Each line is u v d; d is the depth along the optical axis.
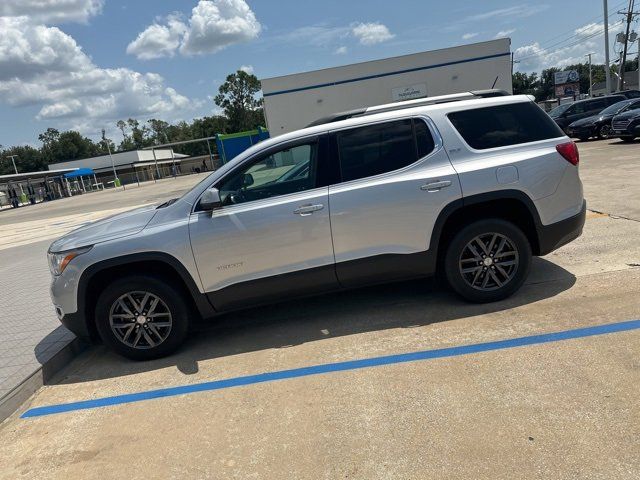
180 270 4.27
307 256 4.32
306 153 4.44
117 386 4.09
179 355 4.52
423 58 26.92
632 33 42.47
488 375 3.39
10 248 13.58
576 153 4.55
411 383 3.43
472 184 4.30
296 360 4.05
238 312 5.38
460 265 4.48
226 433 3.15
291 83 27.34
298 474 2.68
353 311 4.93
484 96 4.78
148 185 57.31
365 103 27.52
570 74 56.12
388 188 4.28
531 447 2.63
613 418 2.78
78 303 4.32
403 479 2.53
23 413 3.86
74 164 85.62
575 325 3.94
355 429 3.00
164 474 2.83
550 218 4.44
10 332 5.52
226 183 4.39
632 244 5.88
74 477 2.91
